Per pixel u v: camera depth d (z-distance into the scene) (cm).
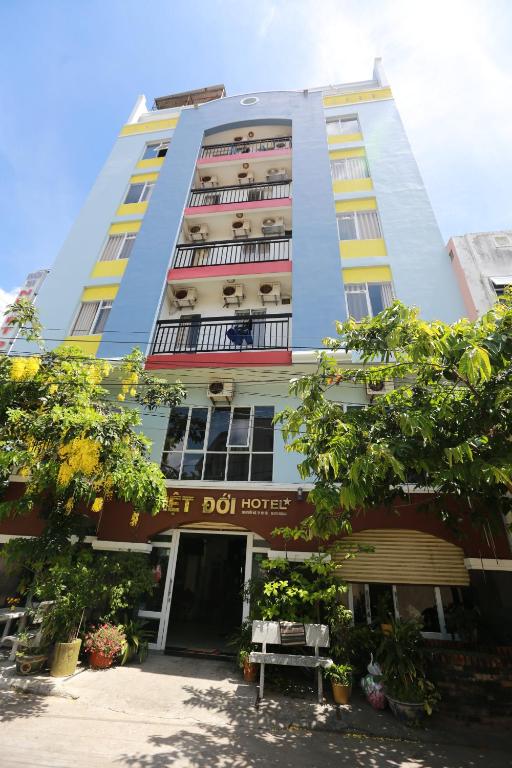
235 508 831
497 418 460
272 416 966
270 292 1191
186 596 1136
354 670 612
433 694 515
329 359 582
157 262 1241
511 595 712
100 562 734
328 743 453
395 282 1087
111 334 1123
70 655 591
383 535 781
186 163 1483
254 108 1598
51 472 640
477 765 414
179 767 386
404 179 1283
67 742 416
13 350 1163
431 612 739
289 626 601
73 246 1356
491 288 990
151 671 653
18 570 822
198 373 1013
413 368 534
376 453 415
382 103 1504
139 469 689
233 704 541
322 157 1374
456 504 754
